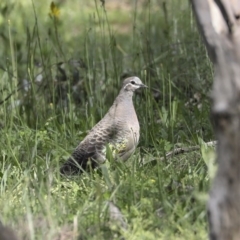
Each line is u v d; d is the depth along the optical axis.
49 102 16.20
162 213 9.99
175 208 9.67
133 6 25.91
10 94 15.06
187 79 16.28
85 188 11.33
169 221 9.47
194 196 9.98
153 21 21.25
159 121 14.98
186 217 9.49
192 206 9.91
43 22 23.75
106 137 12.73
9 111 15.34
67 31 23.64
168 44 16.89
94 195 10.84
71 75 16.78
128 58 18.84
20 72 17.89
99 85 16.02
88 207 10.19
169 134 14.01
